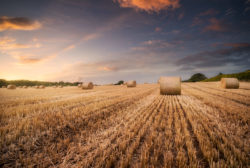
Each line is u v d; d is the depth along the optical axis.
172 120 4.16
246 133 3.08
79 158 2.22
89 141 2.83
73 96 11.38
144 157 2.14
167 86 11.30
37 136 3.07
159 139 2.77
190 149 2.31
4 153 2.43
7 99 9.65
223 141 2.70
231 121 3.97
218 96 9.69
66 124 3.94
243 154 2.05
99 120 4.33
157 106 6.41
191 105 6.46
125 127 3.59
